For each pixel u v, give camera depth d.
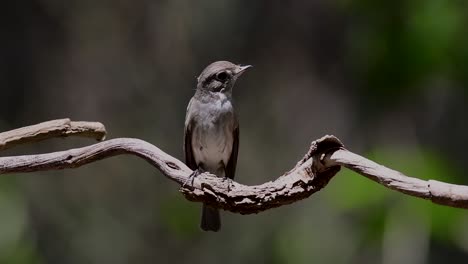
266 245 13.59
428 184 5.47
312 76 14.59
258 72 14.56
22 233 11.80
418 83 11.40
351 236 12.31
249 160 14.21
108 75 14.69
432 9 11.29
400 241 10.35
